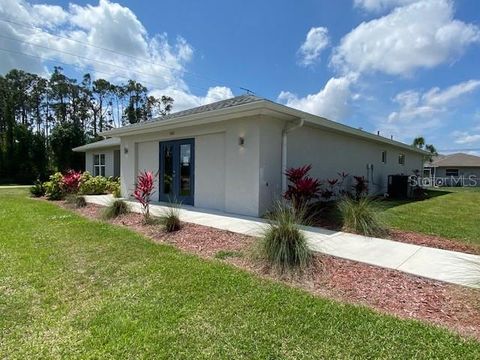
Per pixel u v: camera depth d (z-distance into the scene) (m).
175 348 2.36
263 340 2.45
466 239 5.74
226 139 8.25
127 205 8.15
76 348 2.38
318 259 4.30
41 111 41.16
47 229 6.36
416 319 2.80
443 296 3.25
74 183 12.00
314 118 8.36
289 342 2.42
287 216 4.77
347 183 11.89
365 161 13.52
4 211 8.78
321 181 10.16
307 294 3.29
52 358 2.26
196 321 2.74
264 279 3.70
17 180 26.91
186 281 3.60
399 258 4.43
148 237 5.82
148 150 11.09
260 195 7.52
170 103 53.41
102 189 14.62
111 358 2.25
